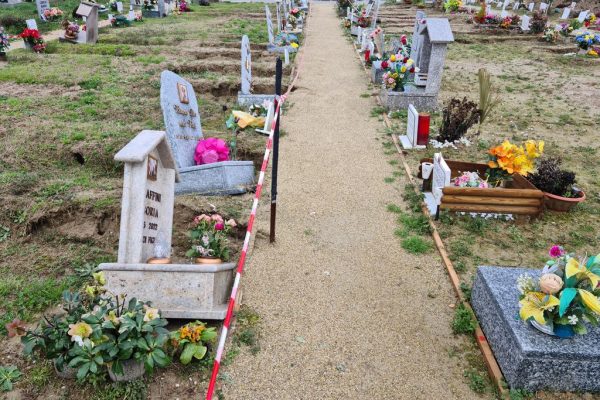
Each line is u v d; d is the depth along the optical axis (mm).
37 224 6773
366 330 4848
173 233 6750
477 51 20328
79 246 6441
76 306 4324
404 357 4516
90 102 11711
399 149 9625
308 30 24703
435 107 12023
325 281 5621
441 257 6105
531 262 6023
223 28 23531
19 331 3988
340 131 10688
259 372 4305
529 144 7289
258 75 15492
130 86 13180
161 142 5348
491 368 4305
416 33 13773
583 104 12930
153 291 4688
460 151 9539
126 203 4773
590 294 3789
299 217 7074
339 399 4062
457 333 4820
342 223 6945
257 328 4824
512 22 25250
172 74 7934
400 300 5312
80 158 8852
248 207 7266
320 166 8875
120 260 4746
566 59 18438
